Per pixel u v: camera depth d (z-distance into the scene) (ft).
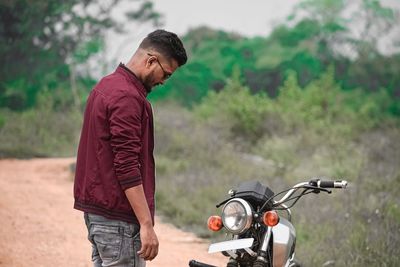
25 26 172.35
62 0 179.73
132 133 18.63
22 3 170.30
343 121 122.21
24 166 76.95
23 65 177.06
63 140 108.78
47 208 50.08
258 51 259.19
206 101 123.03
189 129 89.97
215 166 73.36
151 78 19.40
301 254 37.96
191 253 39.63
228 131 98.22
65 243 39.45
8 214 46.21
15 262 34.42
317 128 98.12
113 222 19.03
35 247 37.93
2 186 59.31
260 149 91.86
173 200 54.29
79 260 35.81
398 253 36.32
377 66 250.37
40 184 62.90
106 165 18.98
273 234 22.41
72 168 73.56
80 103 172.65
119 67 19.49
